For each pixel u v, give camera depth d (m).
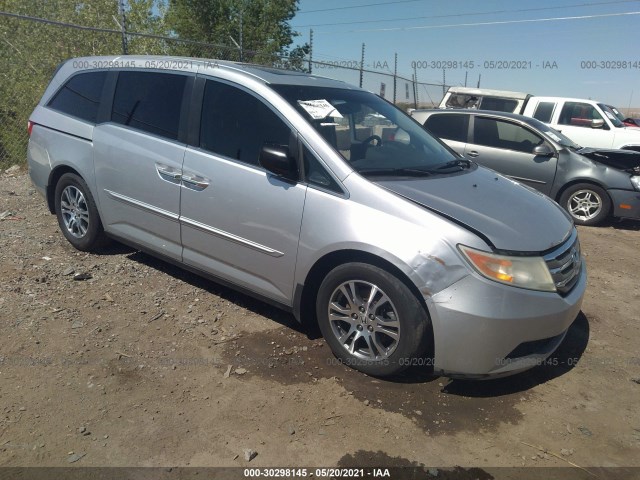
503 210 3.25
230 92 3.71
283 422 2.79
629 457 2.70
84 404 2.80
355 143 3.58
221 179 3.58
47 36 10.07
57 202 4.86
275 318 3.89
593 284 5.14
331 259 3.24
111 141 4.24
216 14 17.92
